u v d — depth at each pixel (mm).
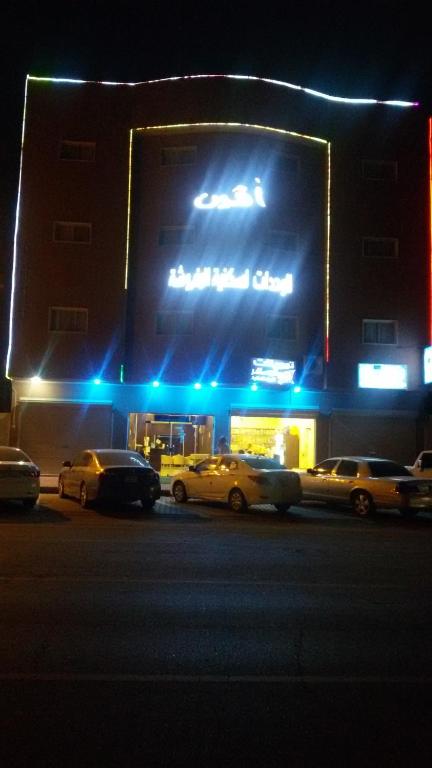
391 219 28188
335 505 19297
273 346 26672
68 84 27594
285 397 26516
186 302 26516
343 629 6582
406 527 14898
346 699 4816
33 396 25922
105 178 27172
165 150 27453
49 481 23219
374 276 27875
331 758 3902
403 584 8719
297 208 27422
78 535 12383
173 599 7625
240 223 26797
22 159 27047
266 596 7879
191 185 26938
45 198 26938
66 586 8156
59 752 3912
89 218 26938
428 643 6180
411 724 4398
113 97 27562
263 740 4121
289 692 4926
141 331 26594
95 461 17109
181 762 3818
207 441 26094
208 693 4871
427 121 28484
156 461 25734
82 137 27297
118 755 3891
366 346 27500
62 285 26547
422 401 27375
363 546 11883
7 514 15445
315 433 26594
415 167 28422
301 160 27750
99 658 5570
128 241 27000
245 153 27031
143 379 26281
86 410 25906
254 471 16641
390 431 27031
